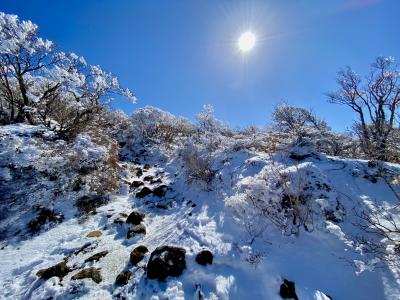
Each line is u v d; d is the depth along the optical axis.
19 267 4.75
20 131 8.24
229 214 5.52
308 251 4.27
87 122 10.34
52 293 3.90
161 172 11.04
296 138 9.14
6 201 6.38
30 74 10.21
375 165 6.52
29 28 9.02
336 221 4.92
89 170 8.18
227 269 4.08
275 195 5.21
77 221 6.43
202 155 9.49
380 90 16.84
